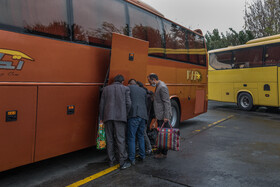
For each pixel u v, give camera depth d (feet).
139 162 14.43
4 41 9.79
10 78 10.03
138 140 14.47
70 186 11.07
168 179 11.86
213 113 38.17
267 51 37.70
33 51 10.80
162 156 15.21
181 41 23.84
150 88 18.79
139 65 15.81
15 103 10.25
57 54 11.82
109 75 13.78
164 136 14.02
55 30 11.76
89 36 13.56
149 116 17.03
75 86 12.78
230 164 14.08
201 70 28.25
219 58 45.16
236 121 30.19
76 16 12.86
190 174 12.52
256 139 20.40
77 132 13.08
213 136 21.62
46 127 11.53
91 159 15.10
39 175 12.42
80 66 13.02
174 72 22.34
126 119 13.02
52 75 11.62
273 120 30.89
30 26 10.74
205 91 29.40
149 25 18.72
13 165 10.36
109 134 13.30
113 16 15.23
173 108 22.54
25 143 10.73
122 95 13.00
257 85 38.83
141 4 18.44
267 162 14.46
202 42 28.96
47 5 11.48
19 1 10.41
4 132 9.98
